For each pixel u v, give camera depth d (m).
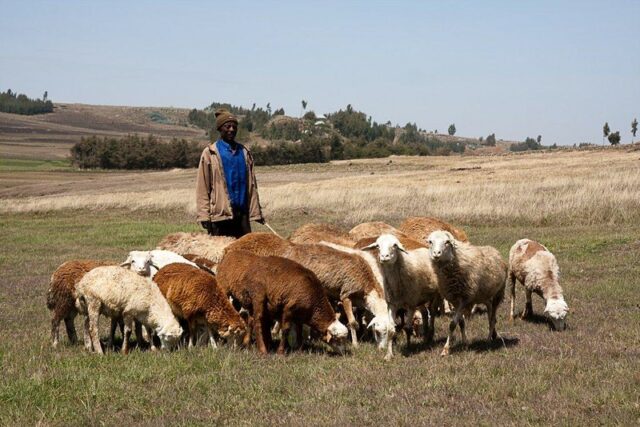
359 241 12.48
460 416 6.91
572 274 16.22
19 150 186.12
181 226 32.28
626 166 50.28
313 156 122.00
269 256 10.49
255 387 8.02
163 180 79.25
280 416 7.03
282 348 10.05
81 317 13.45
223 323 10.23
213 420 6.95
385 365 9.18
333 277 10.85
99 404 7.44
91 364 9.09
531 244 12.55
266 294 10.09
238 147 12.76
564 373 8.32
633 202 27.05
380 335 10.39
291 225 30.33
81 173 115.56
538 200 29.38
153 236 28.20
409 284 10.32
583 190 30.22
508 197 30.86
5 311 13.65
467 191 34.84
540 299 14.32
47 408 7.30
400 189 38.44
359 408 7.25
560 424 6.59
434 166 82.50
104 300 9.85
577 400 7.26
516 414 6.92
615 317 11.87
